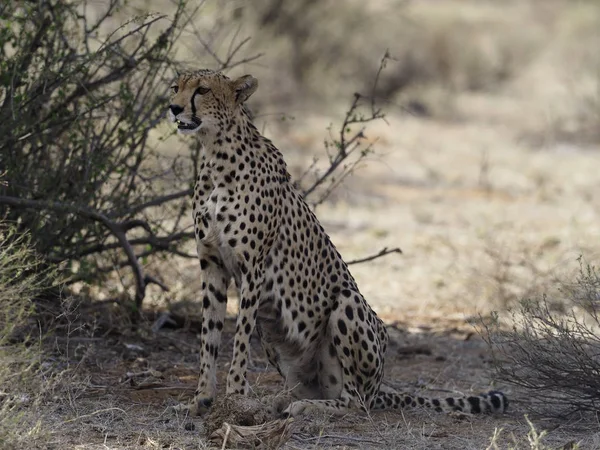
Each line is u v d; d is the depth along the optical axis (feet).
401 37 145.59
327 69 131.03
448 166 96.78
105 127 42.16
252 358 41.52
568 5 193.57
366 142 100.68
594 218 74.54
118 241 42.80
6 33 38.37
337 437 31.22
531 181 89.92
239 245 32.32
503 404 35.14
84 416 30.50
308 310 34.01
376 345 34.22
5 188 40.04
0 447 27.45
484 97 145.07
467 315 51.49
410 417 34.37
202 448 29.27
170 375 37.81
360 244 66.03
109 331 41.04
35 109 40.42
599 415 33.81
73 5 41.27
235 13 67.00
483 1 202.08
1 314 30.58
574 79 141.08
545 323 36.19
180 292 47.98
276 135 99.45
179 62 41.86
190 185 43.19
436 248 65.05
